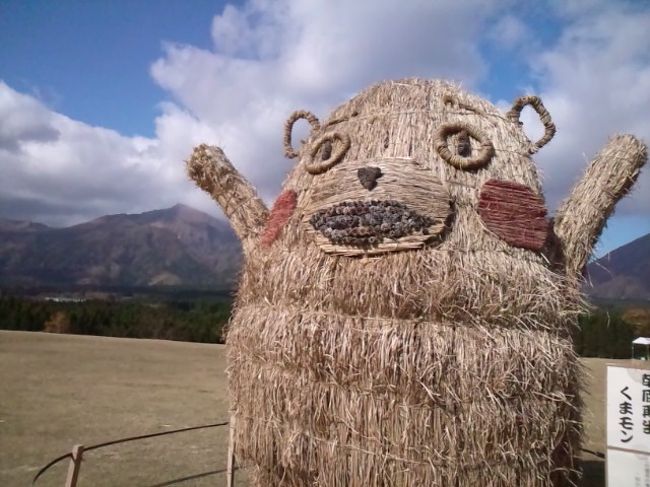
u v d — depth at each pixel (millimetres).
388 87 3432
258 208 3807
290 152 3771
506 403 2553
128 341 15938
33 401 7223
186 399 7910
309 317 2844
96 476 4582
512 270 2764
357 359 2641
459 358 2557
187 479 4477
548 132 3273
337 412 2676
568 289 2932
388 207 2803
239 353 3268
